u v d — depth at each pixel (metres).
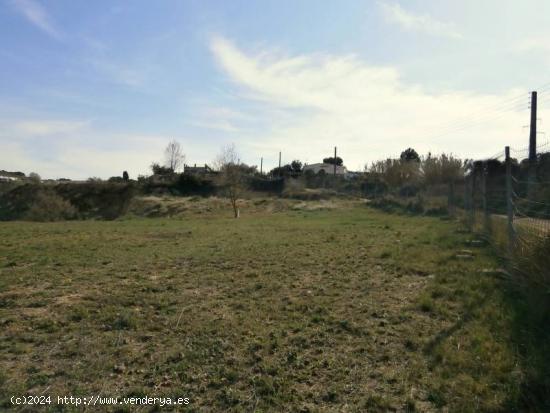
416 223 20.00
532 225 7.21
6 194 45.66
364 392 3.71
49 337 5.07
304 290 7.30
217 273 8.88
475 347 4.51
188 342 4.93
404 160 41.69
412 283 7.62
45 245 13.34
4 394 3.67
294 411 3.43
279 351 4.62
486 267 8.42
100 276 8.58
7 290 7.38
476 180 14.83
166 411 3.44
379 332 5.16
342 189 50.00
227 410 3.45
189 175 50.84
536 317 5.19
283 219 27.56
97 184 46.56
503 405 3.38
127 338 5.07
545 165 11.36
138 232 18.16
